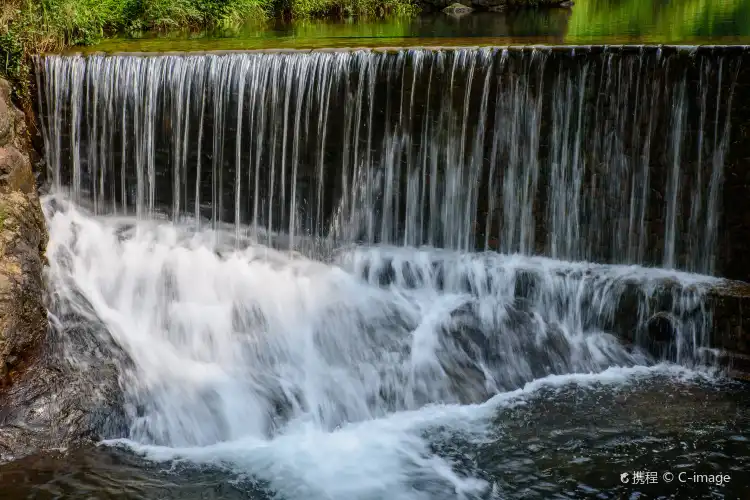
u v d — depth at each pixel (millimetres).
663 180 9016
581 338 8719
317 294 9195
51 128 10391
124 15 14461
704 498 6469
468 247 9789
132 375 8109
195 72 9977
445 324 8781
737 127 8617
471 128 9531
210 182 10211
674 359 8539
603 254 9367
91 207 10461
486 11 19469
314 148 9930
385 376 8258
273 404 7977
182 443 7539
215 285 9320
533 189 9461
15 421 7418
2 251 8109
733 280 8789
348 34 13977
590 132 9156
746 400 7832
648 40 11078
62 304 8773
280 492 6789
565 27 14562
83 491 6703
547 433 7414
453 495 6660
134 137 10242
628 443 7195
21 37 10445
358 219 10016
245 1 17109
